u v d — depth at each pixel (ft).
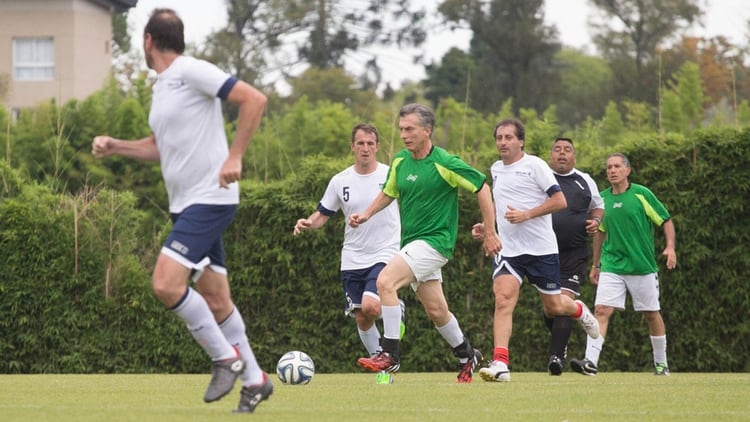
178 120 52.75
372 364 84.74
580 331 123.75
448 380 93.86
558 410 59.31
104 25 350.02
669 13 382.22
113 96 217.15
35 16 338.75
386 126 181.16
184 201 53.31
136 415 53.67
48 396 69.87
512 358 124.16
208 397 53.01
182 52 54.24
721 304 121.60
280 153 183.83
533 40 373.20
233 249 127.95
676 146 123.34
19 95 337.93
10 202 127.13
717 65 367.04
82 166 203.41
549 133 138.51
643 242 106.42
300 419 52.16
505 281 89.15
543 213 86.48
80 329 126.62
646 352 122.62
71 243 127.34
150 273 131.54
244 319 127.44
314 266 126.62
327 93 370.12
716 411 59.11
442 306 87.35
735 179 121.19
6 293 125.90
